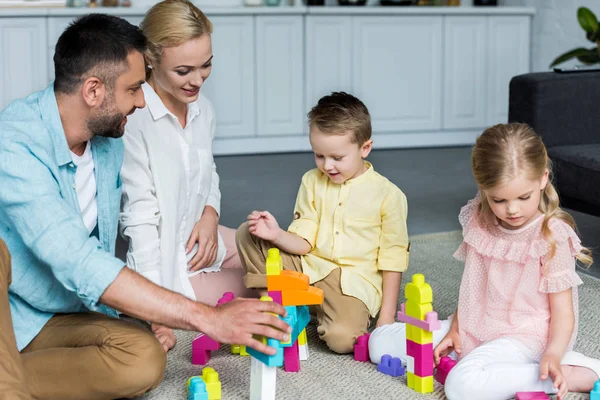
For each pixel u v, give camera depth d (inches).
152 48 72.5
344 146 73.5
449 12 198.8
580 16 170.6
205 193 84.7
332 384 66.5
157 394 64.2
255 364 61.1
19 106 59.6
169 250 78.1
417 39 198.7
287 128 195.3
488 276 67.2
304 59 193.3
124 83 58.8
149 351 58.9
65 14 176.2
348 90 196.7
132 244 76.6
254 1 193.5
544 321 65.0
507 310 66.3
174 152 78.9
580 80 113.7
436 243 112.9
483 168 62.6
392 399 63.6
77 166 62.6
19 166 56.1
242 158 188.7
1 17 173.3
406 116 201.8
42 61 176.9
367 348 71.7
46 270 59.9
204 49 73.7
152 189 77.7
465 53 202.1
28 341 61.2
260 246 77.3
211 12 184.9
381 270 77.2
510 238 66.0
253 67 190.5
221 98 190.1
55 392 58.9
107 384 58.6
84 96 58.1
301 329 66.9
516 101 116.2
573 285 62.7
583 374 63.7
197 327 55.3
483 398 60.9
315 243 77.5
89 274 54.9
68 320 62.1
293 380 67.4
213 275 85.0
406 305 64.7
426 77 201.2
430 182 159.8
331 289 74.2
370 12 194.4
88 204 65.2
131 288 55.1
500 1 218.8
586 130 114.4
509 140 61.9
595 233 119.2
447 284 93.9
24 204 55.7
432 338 66.3
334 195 76.8
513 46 204.7
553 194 64.7
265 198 145.4
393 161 183.8
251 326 55.6
